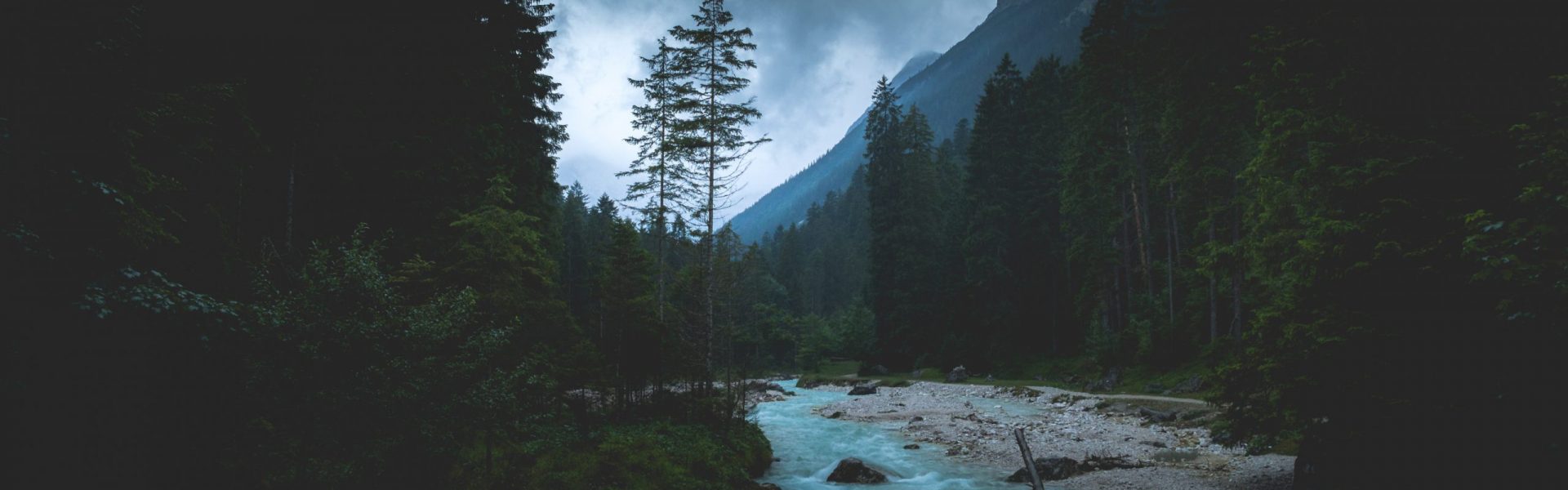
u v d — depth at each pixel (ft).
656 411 74.69
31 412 21.91
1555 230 23.30
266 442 28.04
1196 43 120.37
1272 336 43.04
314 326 28.60
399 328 31.42
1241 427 45.80
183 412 25.76
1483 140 32.96
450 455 34.86
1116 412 106.22
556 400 55.36
